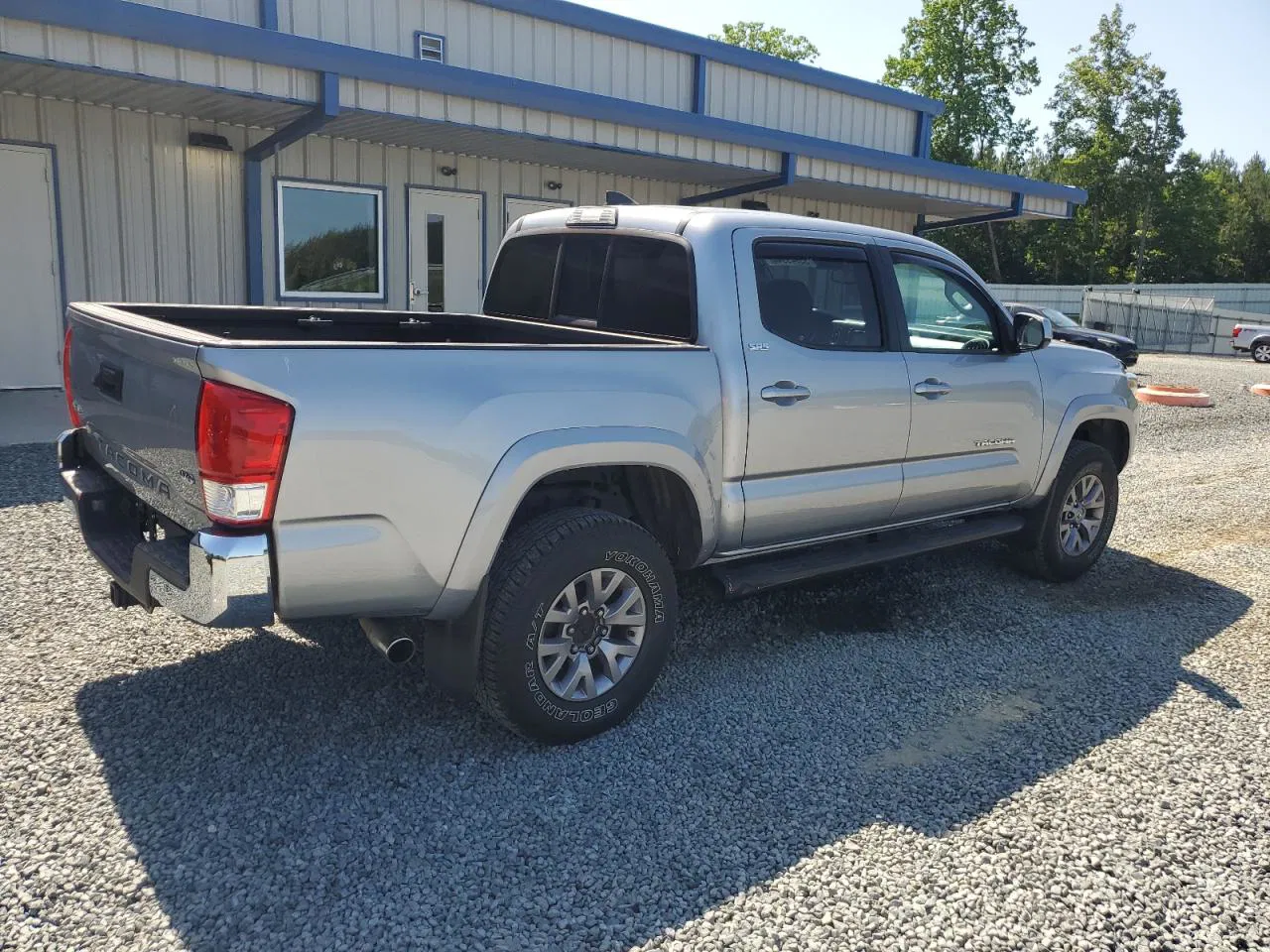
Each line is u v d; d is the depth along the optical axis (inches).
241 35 339.0
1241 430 476.4
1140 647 182.2
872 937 99.8
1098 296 1333.7
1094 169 2025.1
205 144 422.9
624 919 100.9
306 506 110.4
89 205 402.9
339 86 369.7
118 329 126.9
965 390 187.8
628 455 136.3
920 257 186.9
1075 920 103.9
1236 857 116.3
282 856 108.2
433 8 493.7
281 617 114.2
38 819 112.7
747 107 642.8
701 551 153.1
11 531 217.2
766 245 160.7
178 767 125.5
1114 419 231.0
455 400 119.8
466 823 116.3
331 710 142.7
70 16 303.6
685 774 130.0
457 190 503.5
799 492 162.7
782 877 109.1
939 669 168.6
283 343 108.8
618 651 139.6
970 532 198.7
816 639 180.5
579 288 179.9
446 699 148.0
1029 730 146.9
